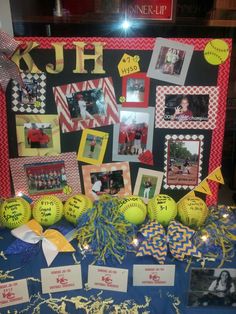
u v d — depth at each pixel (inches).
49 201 29.8
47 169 32.6
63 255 28.0
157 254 27.1
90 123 31.4
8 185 33.0
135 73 30.1
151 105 31.0
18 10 34.7
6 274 28.1
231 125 43.4
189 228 28.9
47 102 30.8
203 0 38.0
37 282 28.6
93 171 32.8
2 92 30.5
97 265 28.1
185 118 31.3
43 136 31.7
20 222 29.0
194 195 33.5
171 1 34.5
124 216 29.2
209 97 30.8
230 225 29.7
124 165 32.7
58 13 37.1
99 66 29.8
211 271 28.0
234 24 38.0
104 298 29.4
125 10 35.0
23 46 29.2
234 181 46.2
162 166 32.8
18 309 29.2
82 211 29.3
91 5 36.7
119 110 31.1
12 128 31.4
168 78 30.2
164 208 29.4
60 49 29.2
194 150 32.3
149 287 28.9
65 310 29.6
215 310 29.5
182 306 29.5
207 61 29.7
